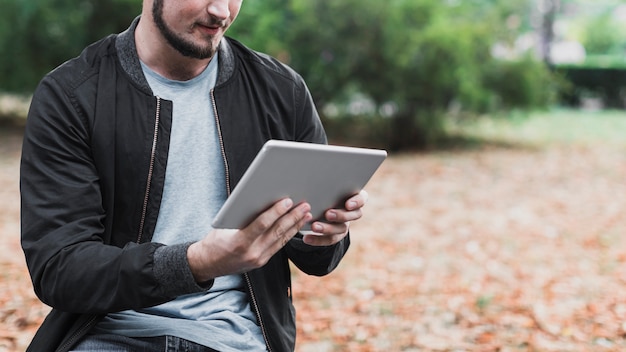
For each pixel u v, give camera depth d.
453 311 5.00
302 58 13.21
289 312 2.17
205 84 2.08
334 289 5.50
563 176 10.76
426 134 13.48
